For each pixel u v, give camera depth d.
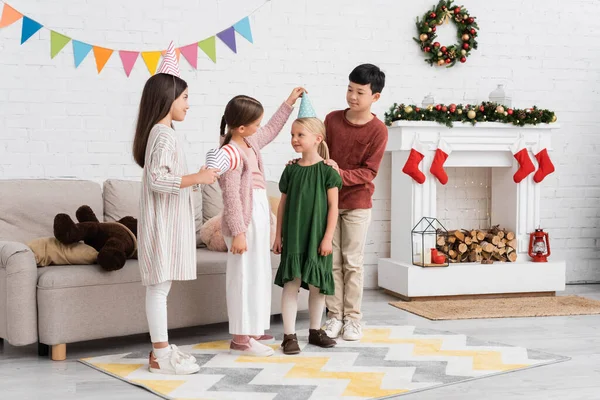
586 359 2.96
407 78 4.80
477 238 4.60
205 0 4.36
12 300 2.88
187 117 4.38
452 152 4.52
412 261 4.43
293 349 3.01
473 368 2.79
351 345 3.17
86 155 4.18
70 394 2.48
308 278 2.96
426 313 3.92
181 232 2.68
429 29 4.75
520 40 5.00
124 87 4.23
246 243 2.89
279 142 4.58
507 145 4.55
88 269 3.00
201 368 2.79
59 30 4.09
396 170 4.63
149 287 2.73
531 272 4.52
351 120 3.29
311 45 4.62
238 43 4.48
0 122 4.02
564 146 5.09
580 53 5.11
